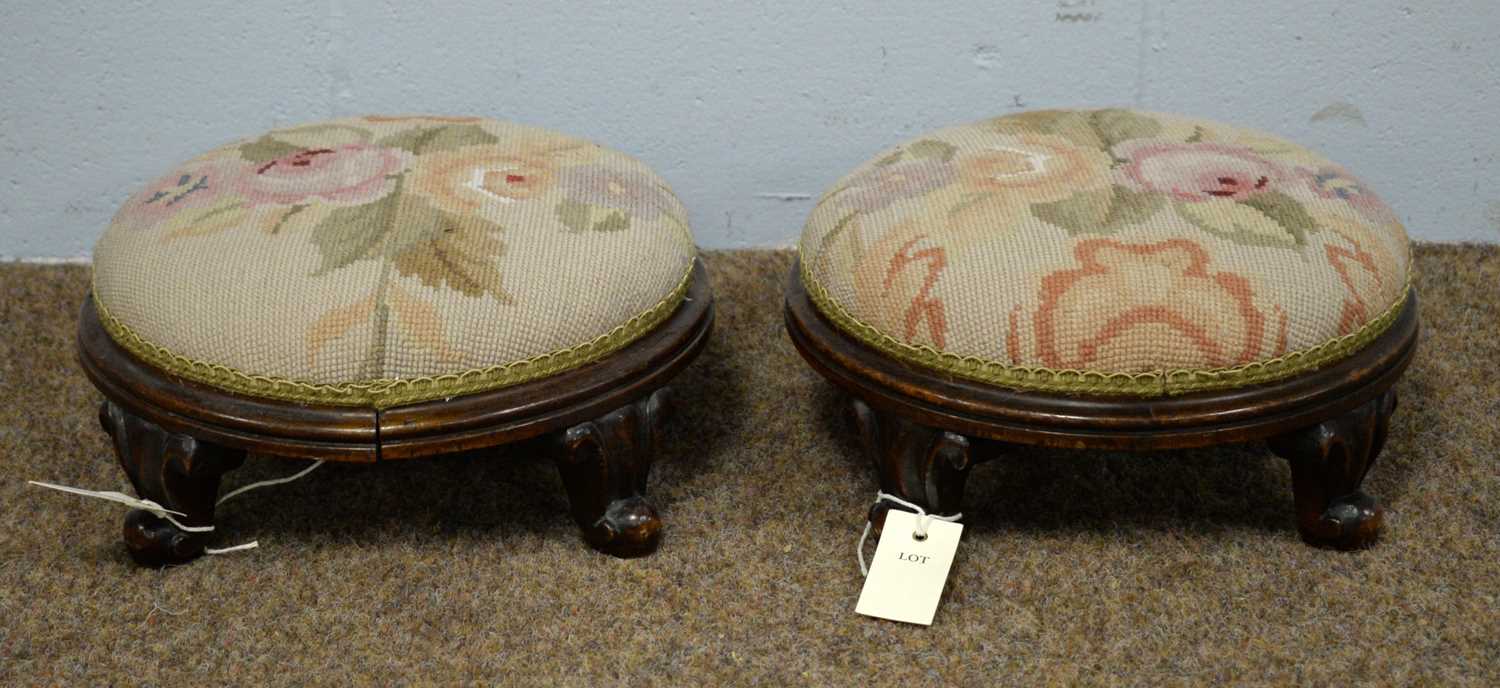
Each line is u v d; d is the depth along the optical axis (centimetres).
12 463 102
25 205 126
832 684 80
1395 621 83
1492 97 120
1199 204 82
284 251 80
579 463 84
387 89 121
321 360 76
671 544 92
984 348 78
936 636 83
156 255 82
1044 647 82
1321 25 118
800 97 122
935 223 83
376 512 96
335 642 83
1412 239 128
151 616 85
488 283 79
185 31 118
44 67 120
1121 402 77
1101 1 117
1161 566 89
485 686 80
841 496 98
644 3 118
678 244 88
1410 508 94
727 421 108
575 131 124
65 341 119
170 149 124
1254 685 79
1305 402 78
